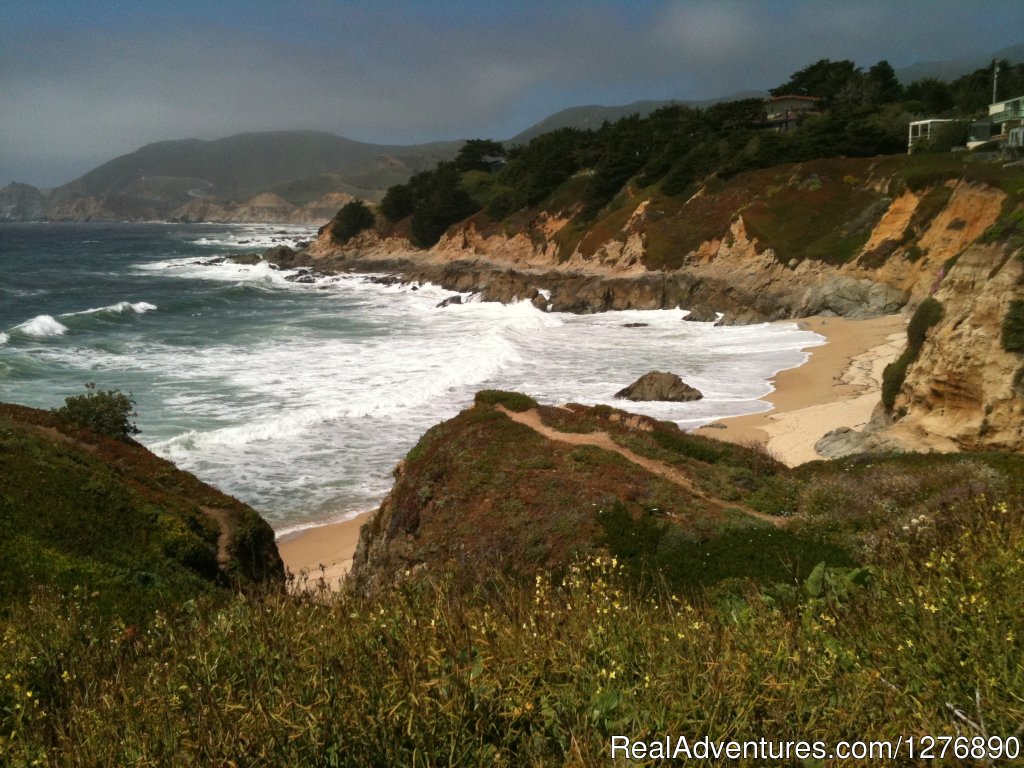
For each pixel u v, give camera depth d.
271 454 27.25
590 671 4.35
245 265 102.56
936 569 5.25
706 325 56.38
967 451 21.14
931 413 23.42
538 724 3.98
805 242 61.25
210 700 4.27
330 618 5.61
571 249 81.62
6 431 16.55
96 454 18.02
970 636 4.29
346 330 53.38
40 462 15.55
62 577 11.65
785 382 37.50
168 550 14.48
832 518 13.95
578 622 4.98
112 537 13.95
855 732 3.78
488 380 38.59
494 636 4.86
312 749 3.79
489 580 8.60
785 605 5.56
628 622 4.98
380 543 17.16
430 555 15.32
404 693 4.02
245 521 17.44
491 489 16.33
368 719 3.89
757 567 11.01
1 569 11.47
